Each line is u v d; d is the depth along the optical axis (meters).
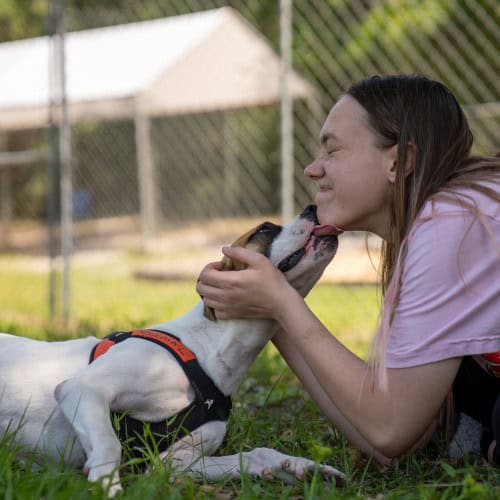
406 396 2.43
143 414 2.72
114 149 16.58
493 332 2.43
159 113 12.36
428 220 2.47
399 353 2.43
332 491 2.38
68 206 7.82
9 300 8.96
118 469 2.45
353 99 2.67
